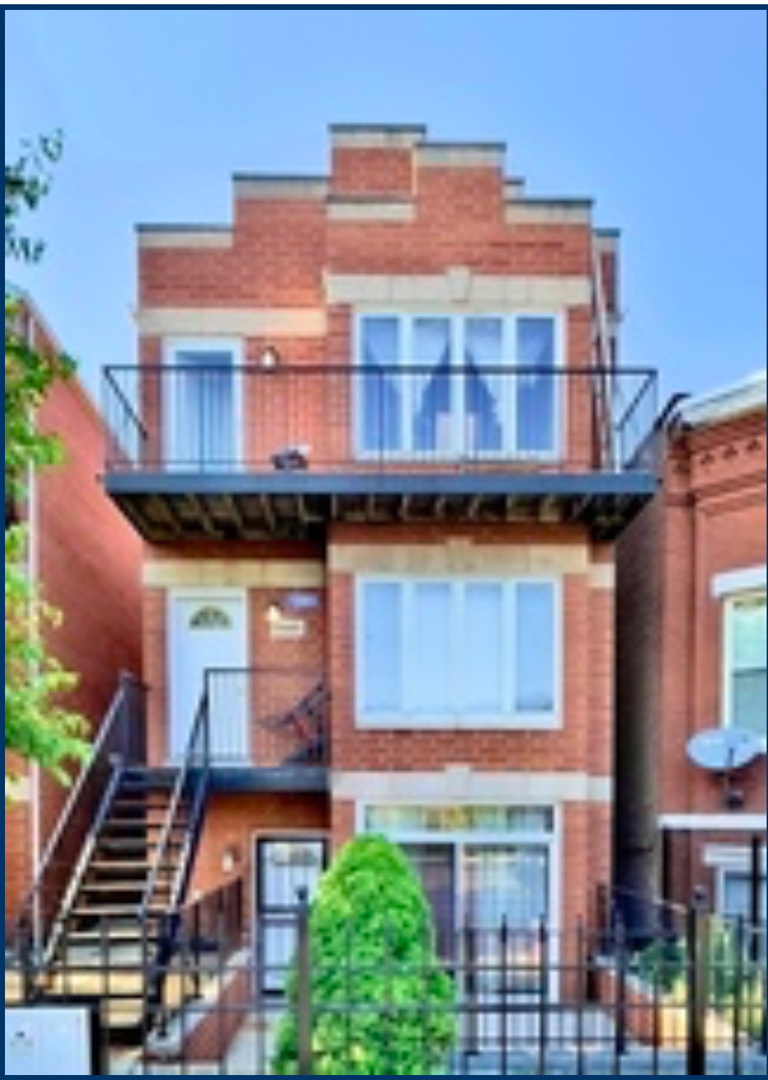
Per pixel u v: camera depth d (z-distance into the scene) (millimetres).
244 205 11648
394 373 10523
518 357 10828
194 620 11570
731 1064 6691
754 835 9828
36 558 10695
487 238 10875
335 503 10273
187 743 10992
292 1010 5992
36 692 7094
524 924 10383
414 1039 5730
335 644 10609
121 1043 7344
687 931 6590
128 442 10789
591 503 10219
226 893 9617
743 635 10852
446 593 10750
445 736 10555
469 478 9859
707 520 11109
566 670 10656
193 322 11516
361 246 10852
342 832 10406
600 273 12141
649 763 11562
